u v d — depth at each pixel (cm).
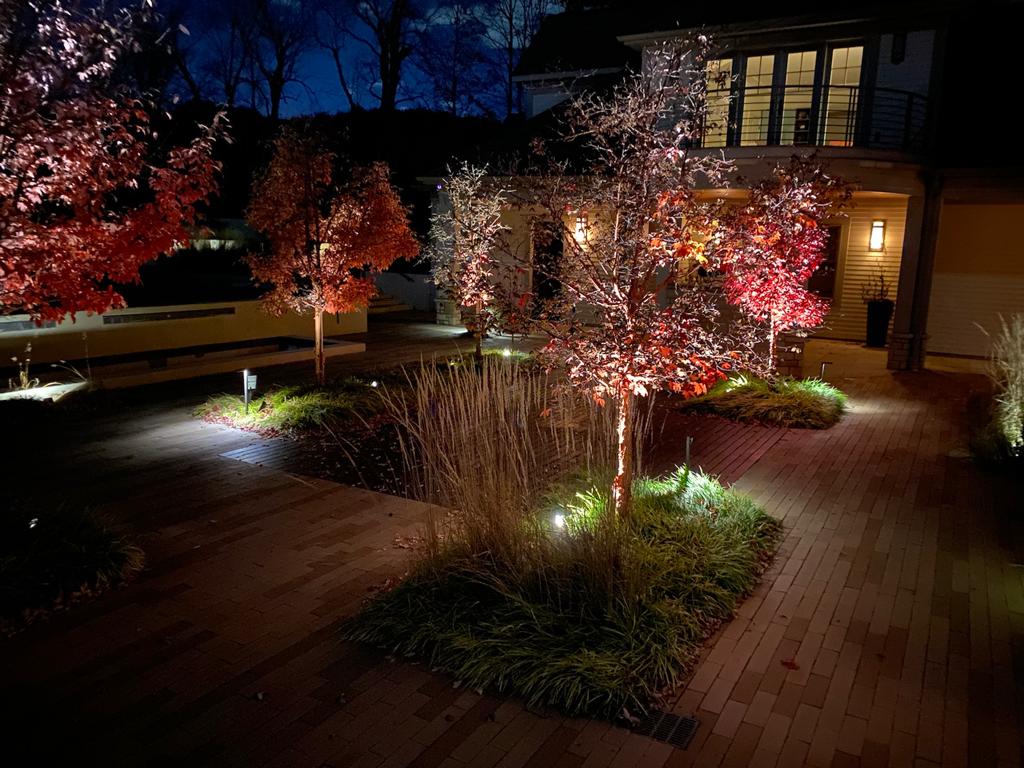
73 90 473
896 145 1309
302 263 997
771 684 379
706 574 471
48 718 346
